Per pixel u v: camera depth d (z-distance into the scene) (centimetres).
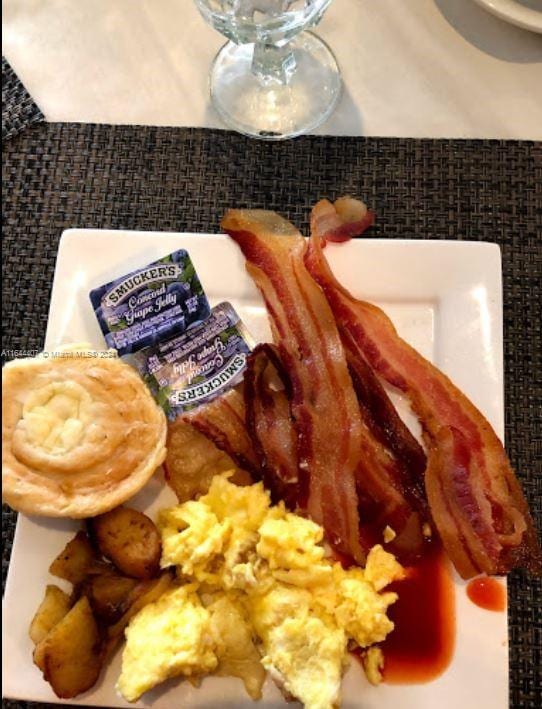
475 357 36
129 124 41
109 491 33
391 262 37
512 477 34
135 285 37
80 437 33
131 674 31
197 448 35
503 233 39
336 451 34
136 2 43
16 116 41
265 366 36
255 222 38
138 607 33
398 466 35
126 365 35
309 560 33
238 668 33
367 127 41
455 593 33
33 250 40
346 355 36
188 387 36
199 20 42
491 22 41
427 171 40
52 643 31
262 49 40
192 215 40
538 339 38
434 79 41
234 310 37
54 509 33
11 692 33
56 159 41
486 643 33
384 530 34
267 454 35
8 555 36
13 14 43
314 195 40
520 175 40
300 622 32
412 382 35
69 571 33
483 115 41
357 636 32
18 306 39
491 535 34
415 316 37
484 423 35
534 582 34
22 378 34
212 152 41
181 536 33
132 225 40
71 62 42
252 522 34
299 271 37
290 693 32
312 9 36
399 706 32
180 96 42
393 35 42
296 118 41
